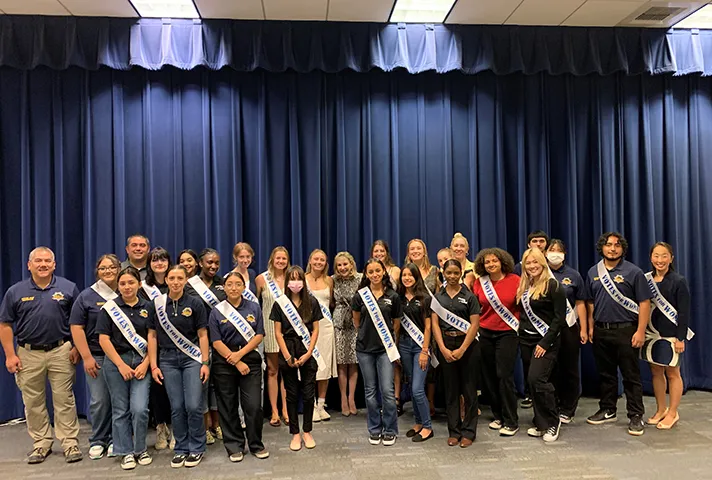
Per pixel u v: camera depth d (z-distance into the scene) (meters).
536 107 4.75
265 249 4.48
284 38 4.39
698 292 4.80
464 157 4.75
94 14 4.21
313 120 4.54
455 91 4.75
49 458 3.31
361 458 3.23
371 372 3.48
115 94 4.37
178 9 4.24
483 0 4.10
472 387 3.42
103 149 4.37
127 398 3.21
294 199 4.49
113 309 3.16
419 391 3.49
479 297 3.63
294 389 3.42
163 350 3.20
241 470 3.07
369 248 4.57
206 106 4.45
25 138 4.30
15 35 4.20
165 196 4.42
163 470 3.10
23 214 4.29
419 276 3.52
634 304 3.62
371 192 4.59
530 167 4.76
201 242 4.46
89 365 3.24
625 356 3.64
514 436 3.57
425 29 4.52
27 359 3.24
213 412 3.61
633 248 4.79
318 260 3.97
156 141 4.41
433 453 3.29
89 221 4.33
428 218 4.68
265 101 4.53
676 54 4.71
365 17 4.35
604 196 4.77
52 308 3.27
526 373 3.60
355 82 4.62
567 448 3.35
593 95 4.81
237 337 3.19
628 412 3.65
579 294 3.91
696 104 4.85
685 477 2.93
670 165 4.80
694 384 4.77
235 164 4.46
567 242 4.75
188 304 3.20
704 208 4.84
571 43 4.65
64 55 4.21
